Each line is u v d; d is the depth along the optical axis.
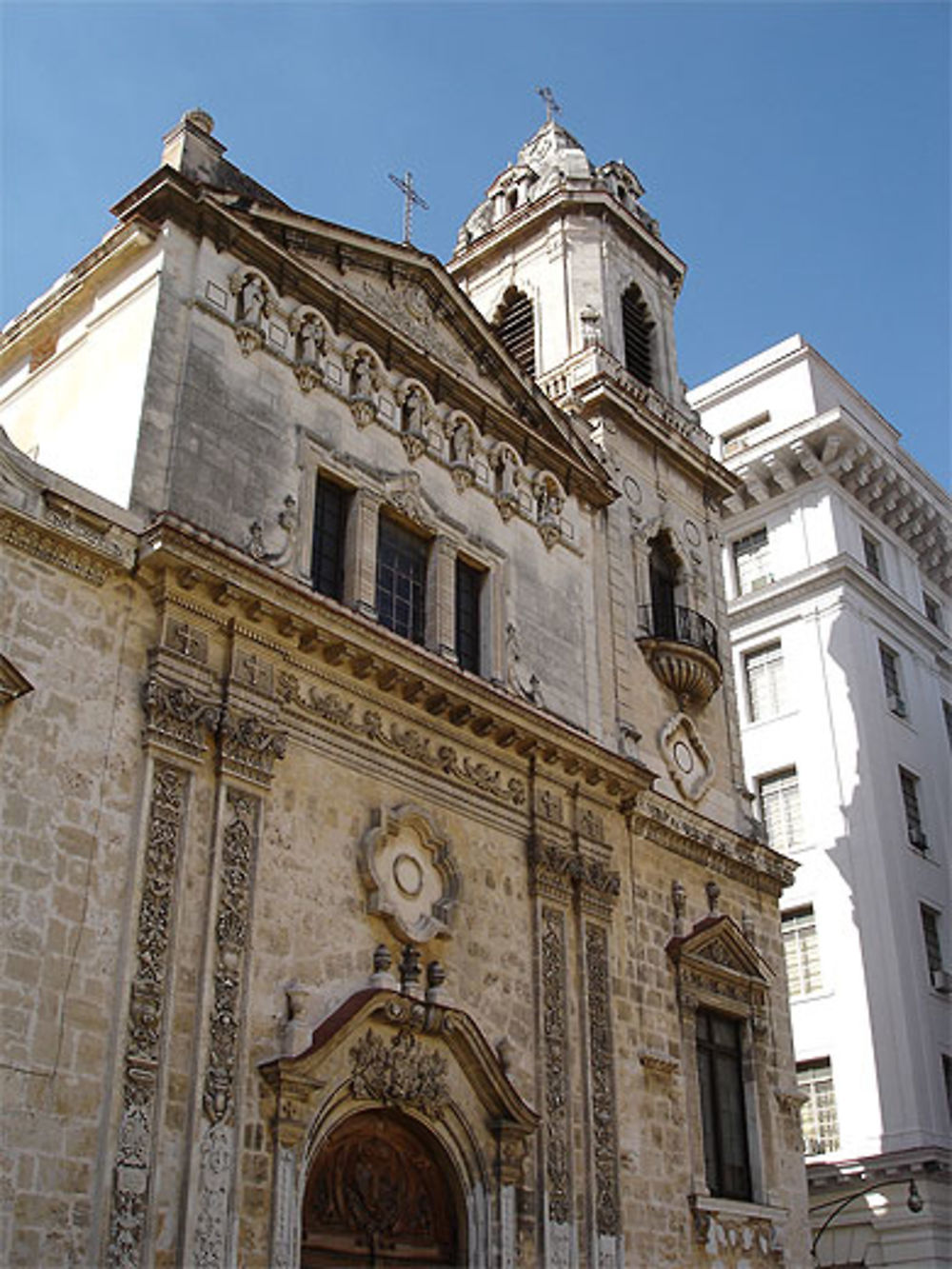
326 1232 17.44
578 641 25.50
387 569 22.33
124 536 17.84
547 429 26.73
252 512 20.00
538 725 22.52
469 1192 18.97
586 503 27.28
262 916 17.52
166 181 20.70
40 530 16.91
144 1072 15.40
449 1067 19.22
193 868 16.91
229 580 18.28
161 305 20.05
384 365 23.50
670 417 31.14
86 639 17.00
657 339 32.69
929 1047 33.03
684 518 29.97
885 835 35.25
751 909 26.78
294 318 22.06
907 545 43.12
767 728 38.50
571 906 22.48
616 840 24.09
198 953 16.52
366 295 24.03
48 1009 14.97
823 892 35.41
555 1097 20.61
